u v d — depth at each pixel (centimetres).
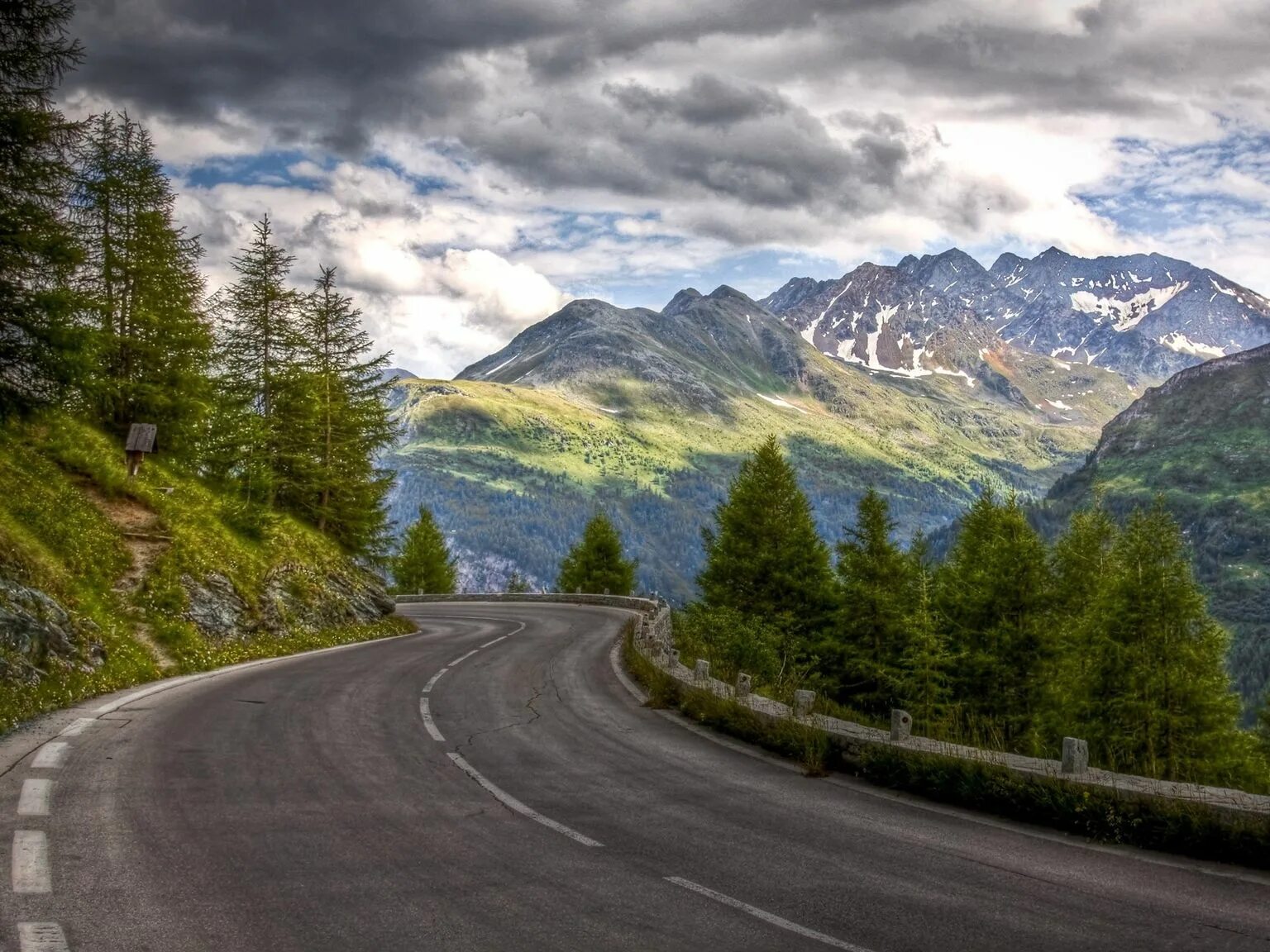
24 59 1570
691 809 898
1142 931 584
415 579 7706
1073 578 3869
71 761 945
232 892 586
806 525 4244
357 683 1817
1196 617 2955
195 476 3522
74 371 1716
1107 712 2939
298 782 929
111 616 1892
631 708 1652
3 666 1315
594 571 7069
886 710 4031
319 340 4222
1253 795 805
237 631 2362
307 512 4106
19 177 1625
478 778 1003
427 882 629
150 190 3017
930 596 3716
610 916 575
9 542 1706
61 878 588
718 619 2681
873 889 656
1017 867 729
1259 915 623
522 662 2383
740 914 590
